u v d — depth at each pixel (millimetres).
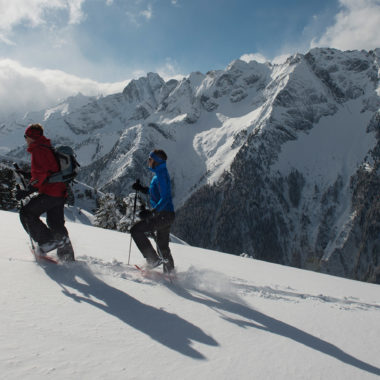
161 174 4348
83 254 4723
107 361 1757
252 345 2377
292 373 2035
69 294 2756
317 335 2889
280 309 3570
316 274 8805
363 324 3541
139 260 4887
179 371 1802
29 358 1622
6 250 3990
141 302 2898
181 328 2459
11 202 39000
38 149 3730
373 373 2279
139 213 4270
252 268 7066
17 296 2455
